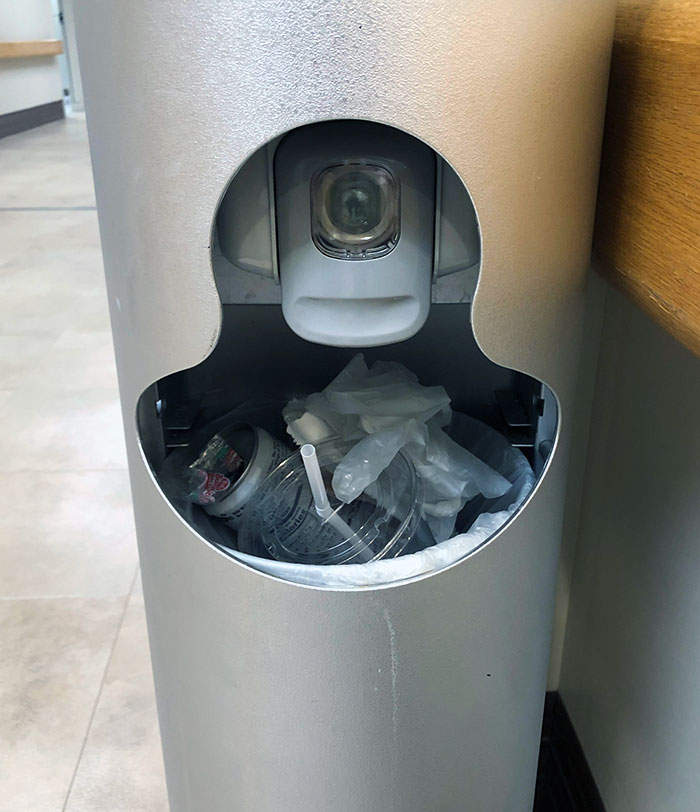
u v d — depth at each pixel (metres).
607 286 0.80
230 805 0.66
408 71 0.43
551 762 1.01
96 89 0.48
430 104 0.44
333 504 0.65
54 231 3.36
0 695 1.11
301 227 0.50
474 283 0.55
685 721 0.68
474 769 0.65
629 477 0.78
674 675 0.69
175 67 0.44
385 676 0.57
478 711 0.62
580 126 0.49
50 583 1.33
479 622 0.58
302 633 0.55
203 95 0.44
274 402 0.74
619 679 0.82
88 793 0.96
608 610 0.85
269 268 0.52
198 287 0.49
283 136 0.49
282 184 0.49
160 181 0.47
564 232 0.51
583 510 0.91
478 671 0.60
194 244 0.48
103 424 1.85
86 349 2.25
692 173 0.44
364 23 0.42
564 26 0.45
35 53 6.04
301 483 0.65
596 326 0.83
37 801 0.95
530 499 0.57
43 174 4.41
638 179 0.52
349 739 0.59
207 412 0.73
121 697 1.09
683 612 0.67
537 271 0.50
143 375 0.54
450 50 0.43
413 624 0.56
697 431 0.63
